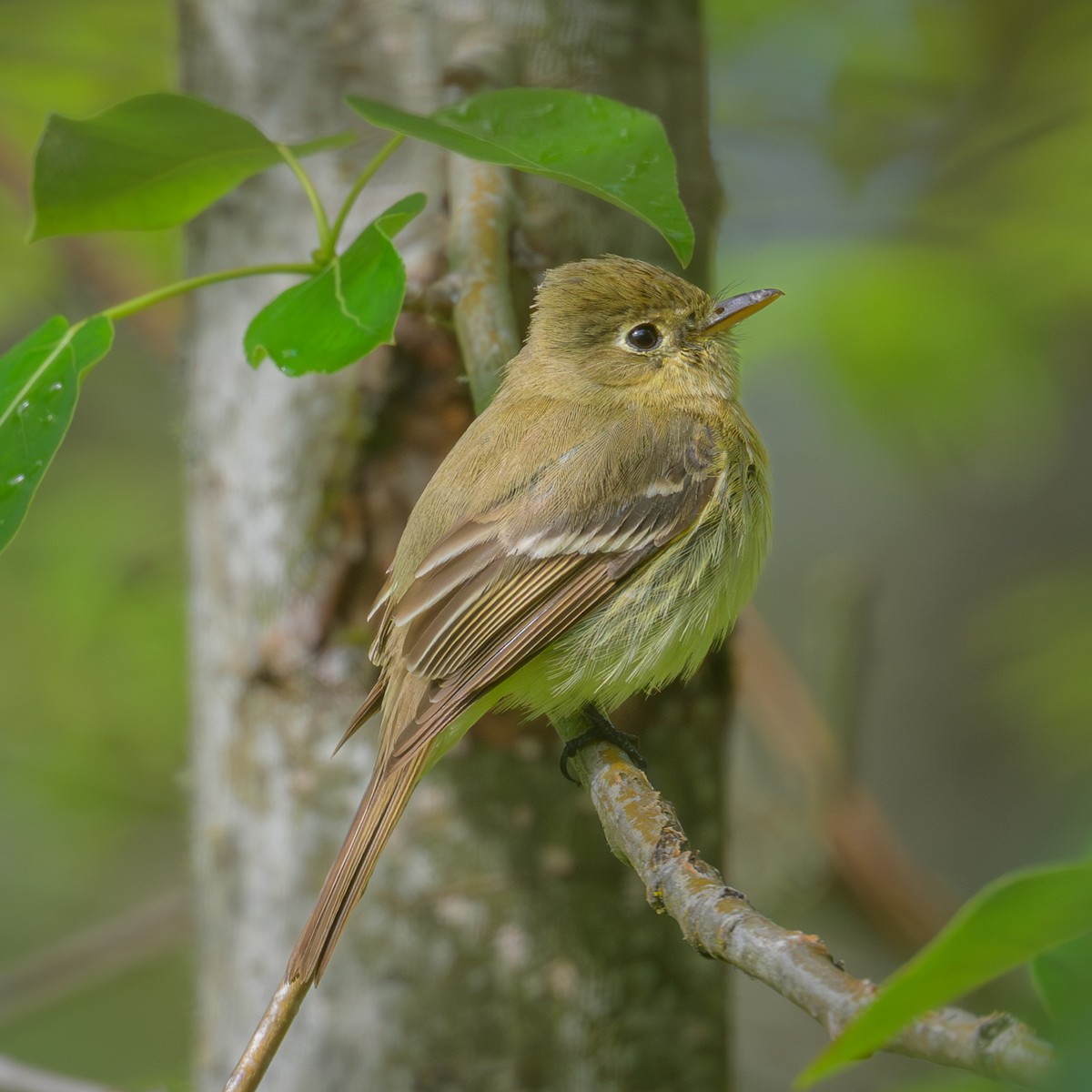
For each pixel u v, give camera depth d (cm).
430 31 867
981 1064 384
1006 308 1361
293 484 852
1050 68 1466
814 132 1430
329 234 696
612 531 794
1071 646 1405
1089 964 350
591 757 686
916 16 1466
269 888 852
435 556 770
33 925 1625
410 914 823
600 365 848
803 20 1466
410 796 703
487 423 813
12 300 1484
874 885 1279
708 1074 845
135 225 748
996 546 1870
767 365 1387
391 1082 818
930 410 1351
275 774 854
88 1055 1558
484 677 754
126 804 1520
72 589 1514
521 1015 817
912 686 1859
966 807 1794
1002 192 1409
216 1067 870
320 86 881
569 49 868
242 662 866
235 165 729
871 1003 385
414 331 829
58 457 1662
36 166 708
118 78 1412
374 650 794
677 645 807
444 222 841
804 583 1908
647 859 586
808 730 1301
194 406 916
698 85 919
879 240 1352
